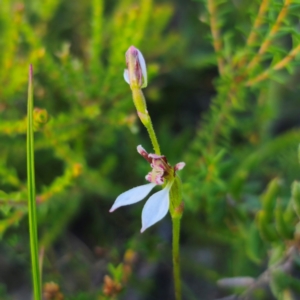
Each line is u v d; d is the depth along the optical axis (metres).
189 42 0.37
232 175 0.29
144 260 0.31
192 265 0.29
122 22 0.28
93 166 0.33
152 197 0.19
